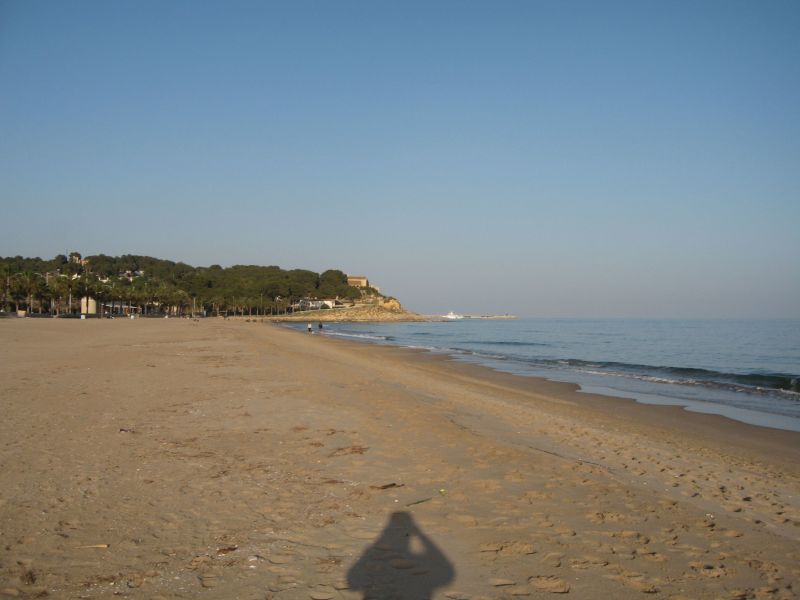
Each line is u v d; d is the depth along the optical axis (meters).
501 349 47.62
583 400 17.89
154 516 5.64
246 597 4.07
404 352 39.47
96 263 185.88
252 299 160.12
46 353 24.83
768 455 10.73
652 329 105.88
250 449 8.53
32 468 7.08
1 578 4.20
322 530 5.42
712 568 4.84
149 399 12.82
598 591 4.35
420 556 4.89
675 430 13.08
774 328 106.00
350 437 9.53
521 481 7.25
